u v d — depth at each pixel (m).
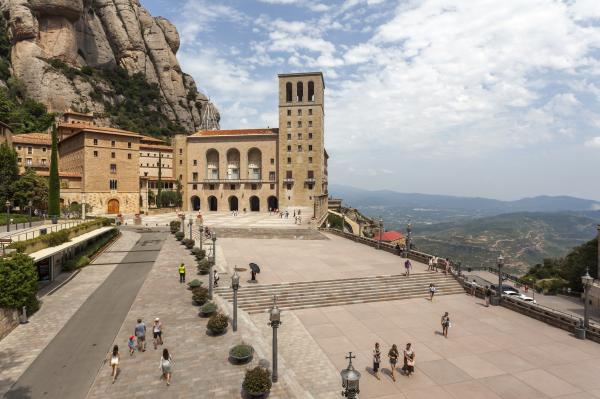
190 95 193.62
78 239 32.88
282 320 23.33
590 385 16.05
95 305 24.06
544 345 20.17
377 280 30.16
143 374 15.70
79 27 145.00
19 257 21.77
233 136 103.62
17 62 126.44
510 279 54.19
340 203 125.06
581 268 44.84
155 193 98.88
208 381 15.16
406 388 15.66
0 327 18.95
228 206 104.62
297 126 99.94
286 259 37.75
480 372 17.09
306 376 16.50
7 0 131.38
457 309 26.05
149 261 36.78
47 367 16.28
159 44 181.75
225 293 26.28
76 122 112.69
